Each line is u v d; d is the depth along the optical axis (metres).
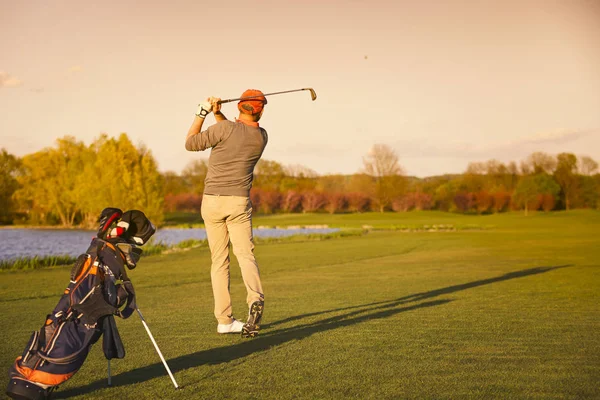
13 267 17.00
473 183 98.31
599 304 7.52
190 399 3.38
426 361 4.30
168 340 5.29
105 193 55.50
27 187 67.25
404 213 86.44
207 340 5.28
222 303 5.61
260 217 84.06
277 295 8.91
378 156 95.31
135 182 56.78
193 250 24.31
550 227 47.25
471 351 4.66
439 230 44.44
